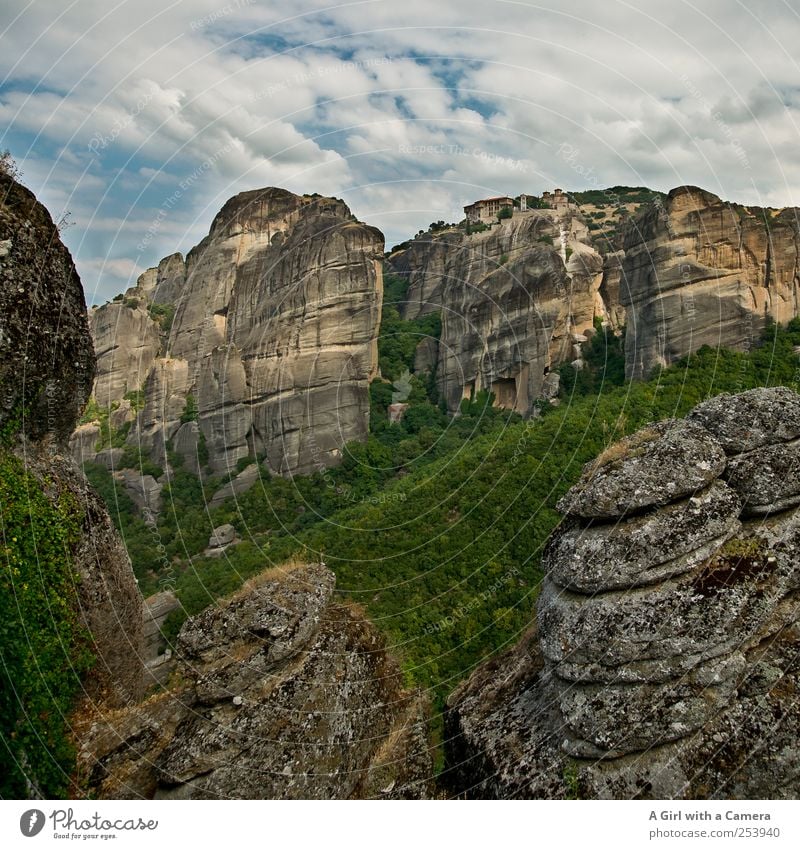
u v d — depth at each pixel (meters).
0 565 6.55
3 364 7.37
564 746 6.69
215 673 7.54
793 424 7.25
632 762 6.34
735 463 7.18
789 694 6.32
